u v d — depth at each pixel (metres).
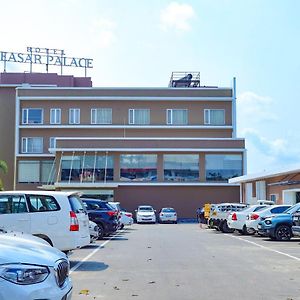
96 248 19.06
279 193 37.97
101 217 23.98
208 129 57.94
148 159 51.69
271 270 13.02
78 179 50.97
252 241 22.39
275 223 22.45
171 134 57.91
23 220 13.43
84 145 51.38
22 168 57.03
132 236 26.06
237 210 28.84
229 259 15.41
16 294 5.56
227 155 52.06
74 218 13.60
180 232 29.89
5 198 13.66
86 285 10.73
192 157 52.00
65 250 13.66
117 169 51.28
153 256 16.23
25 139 57.47
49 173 56.84
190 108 58.28
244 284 10.89
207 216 35.56
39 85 62.38
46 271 5.94
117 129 57.62
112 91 57.81
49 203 13.60
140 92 57.91
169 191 51.53
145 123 57.88
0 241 6.50
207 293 9.84
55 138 52.66
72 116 57.69
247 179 43.41
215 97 57.94
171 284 10.88
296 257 15.91
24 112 57.72
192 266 13.77
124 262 14.64
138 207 48.28
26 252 6.11
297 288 10.41
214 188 51.75
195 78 65.44
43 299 5.73
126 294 9.72
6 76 64.12
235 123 57.66
